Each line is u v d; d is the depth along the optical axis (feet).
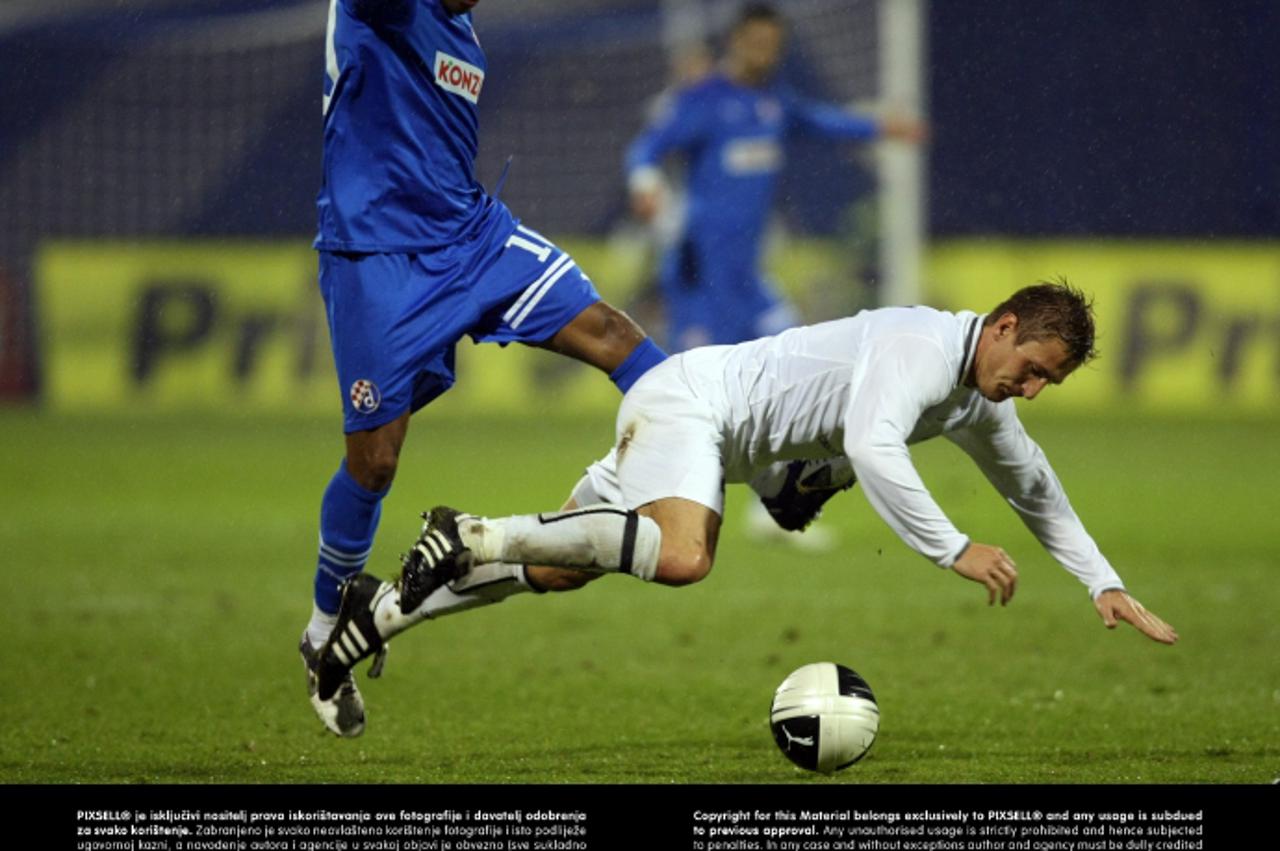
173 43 282.97
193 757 60.29
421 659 82.23
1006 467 57.82
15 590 102.83
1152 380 238.27
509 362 244.42
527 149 280.31
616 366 65.21
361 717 61.36
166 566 113.39
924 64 254.47
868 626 91.45
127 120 281.74
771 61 139.13
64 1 274.57
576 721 67.31
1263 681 74.69
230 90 282.97
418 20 62.49
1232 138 253.44
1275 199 252.21
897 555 122.93
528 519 55.11
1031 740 62.59
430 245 63.57
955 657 81.82
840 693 54.90
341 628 59.11
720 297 140.67
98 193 280.72
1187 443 203.41
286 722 67.21
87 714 68.23
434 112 63.31
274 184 281.13
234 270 243.81
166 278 244.22
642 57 280.92
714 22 239.09
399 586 56.49
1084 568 57.82
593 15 280.10
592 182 279.90
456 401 244.01
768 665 80.28
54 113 281.54
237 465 180.55
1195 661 79.92
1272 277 237.66
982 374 54.24
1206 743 61.52
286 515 141.28
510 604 100.94
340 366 64.13
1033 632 88.89
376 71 62.54
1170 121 253.65
